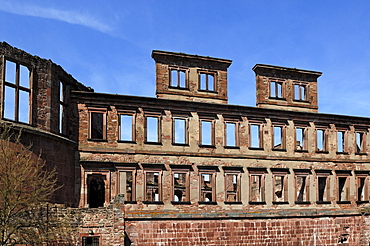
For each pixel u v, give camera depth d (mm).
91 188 41688
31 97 32312
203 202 39844
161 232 37188
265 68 45031
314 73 47125
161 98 39844
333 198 45469
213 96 42500
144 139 39156
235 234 39781
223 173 41094
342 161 46719
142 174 38375
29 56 32562
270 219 41438
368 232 46000
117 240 30578
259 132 43594
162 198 38625
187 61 42125
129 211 37406
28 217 27578
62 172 34438
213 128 41531
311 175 44812
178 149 40031
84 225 30219
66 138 35156
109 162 37500
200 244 38281
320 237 43500
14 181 25938
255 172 42281
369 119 48594
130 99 39000
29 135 31016
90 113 37906
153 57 41312
